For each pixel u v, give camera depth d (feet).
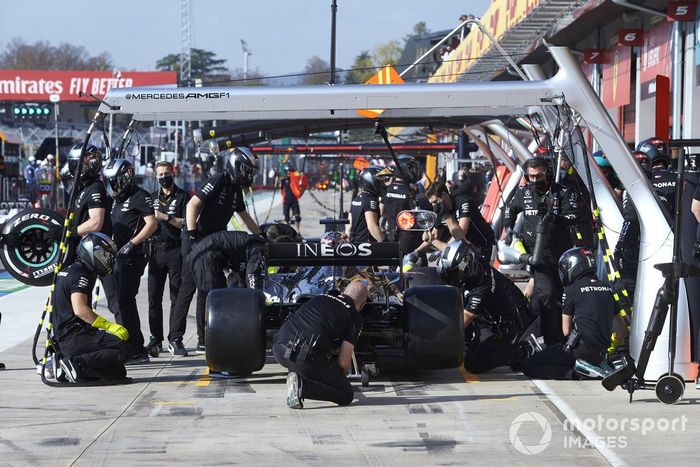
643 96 213.66
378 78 140.87
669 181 116.88
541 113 119.24
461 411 86.12
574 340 101.04
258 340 94.73
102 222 112.27
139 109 104.99
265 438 76.54
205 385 99.60
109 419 83.61
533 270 115.14
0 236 119.24
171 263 120.37
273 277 108.27
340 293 91.97
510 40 240.32
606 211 118.32
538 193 116.26
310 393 86.79
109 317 149.59
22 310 163.32
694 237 100.32
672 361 88.02
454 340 97.14
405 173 134.62
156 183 127.34
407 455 71.31
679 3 181.78
